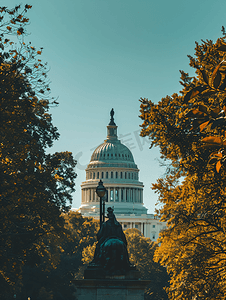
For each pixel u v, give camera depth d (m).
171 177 38.69
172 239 38.72
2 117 27.28
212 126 11.39
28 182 31.20
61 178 49.22
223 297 32.84
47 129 43.94
